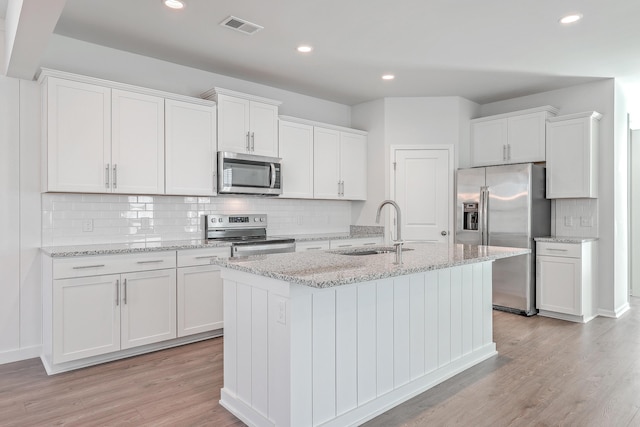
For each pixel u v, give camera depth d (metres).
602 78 4.41
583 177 4.28
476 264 3.12
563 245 4.23
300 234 5.02
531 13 2.96
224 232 4.27
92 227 3.50
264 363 2.10
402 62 3.95
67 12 2.96
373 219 5.32
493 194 4.60
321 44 3.53
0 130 3.10
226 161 3.89
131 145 3.39
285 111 4.87
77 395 2.53
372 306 2.32
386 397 2.38
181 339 3.48
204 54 3.75
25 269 3.20
